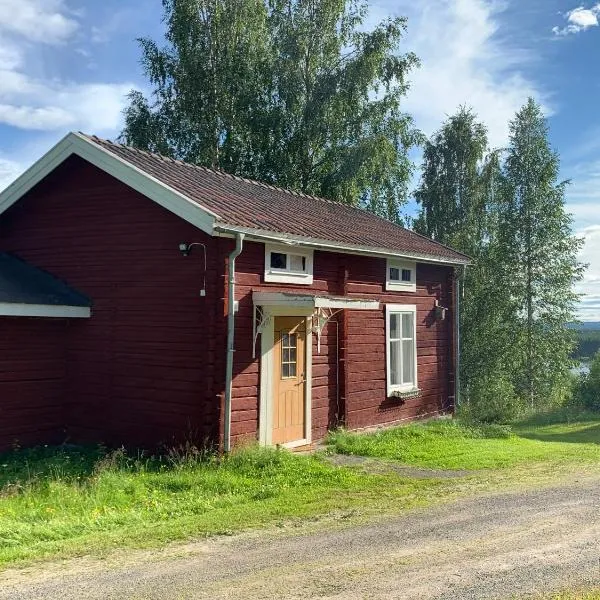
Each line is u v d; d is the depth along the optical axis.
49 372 10.56
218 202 9.81
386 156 20.81
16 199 11.28
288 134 21.91
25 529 5.99
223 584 4.57
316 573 4.77
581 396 19.30
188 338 9.48
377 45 21.09
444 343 15.53
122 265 10.26
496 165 23.78
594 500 7.07
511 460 9.88
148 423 9.79
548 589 4.40
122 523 6.32
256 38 21.56
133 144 21.67
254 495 7.44
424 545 5.43
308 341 11.08
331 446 10.84
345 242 11.08
